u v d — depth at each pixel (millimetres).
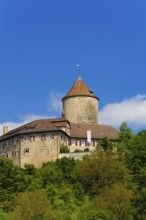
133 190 106438
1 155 152500
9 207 107500
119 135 142125
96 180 119125
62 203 107438
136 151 122562
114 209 98875
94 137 154125
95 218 95625
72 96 161500
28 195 101438
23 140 146500
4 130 163875
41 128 145875
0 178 117188
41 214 97438
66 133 148375
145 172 111312
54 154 142625
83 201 110875
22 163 145375
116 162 120750
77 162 128750
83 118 160375
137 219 98438
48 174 121000
